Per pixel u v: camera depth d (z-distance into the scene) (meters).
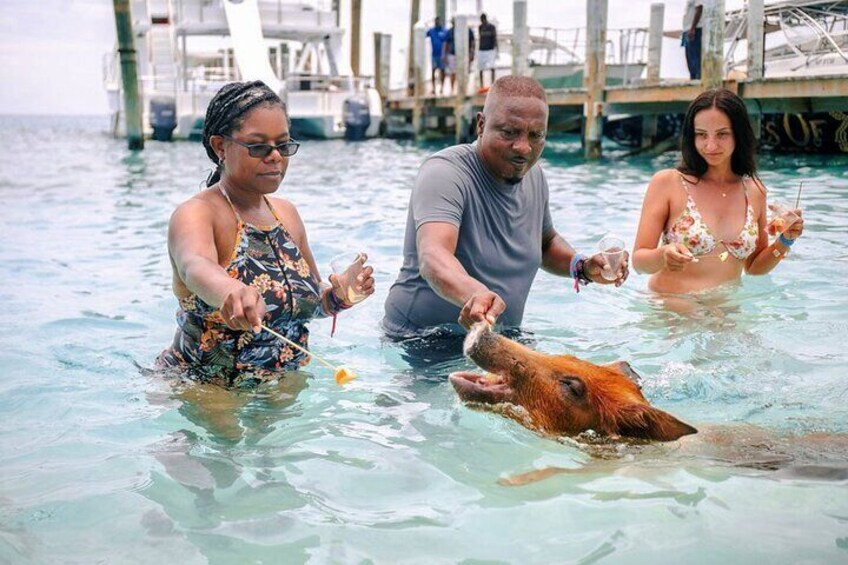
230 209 3.93
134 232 8.78
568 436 3.48
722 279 5.80
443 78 26.42
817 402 3.82
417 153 20.92
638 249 5.68
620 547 2.55
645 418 3.38
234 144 3.85
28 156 21.16
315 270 4.37
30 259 7.33
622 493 2.94
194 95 25.58
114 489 2.98
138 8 26.44
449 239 4.29
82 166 17.48
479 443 3.42
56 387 4.05
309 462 3.22
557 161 17.05
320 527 2.71
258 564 2.49
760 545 2.54
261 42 25.36
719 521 2.71
